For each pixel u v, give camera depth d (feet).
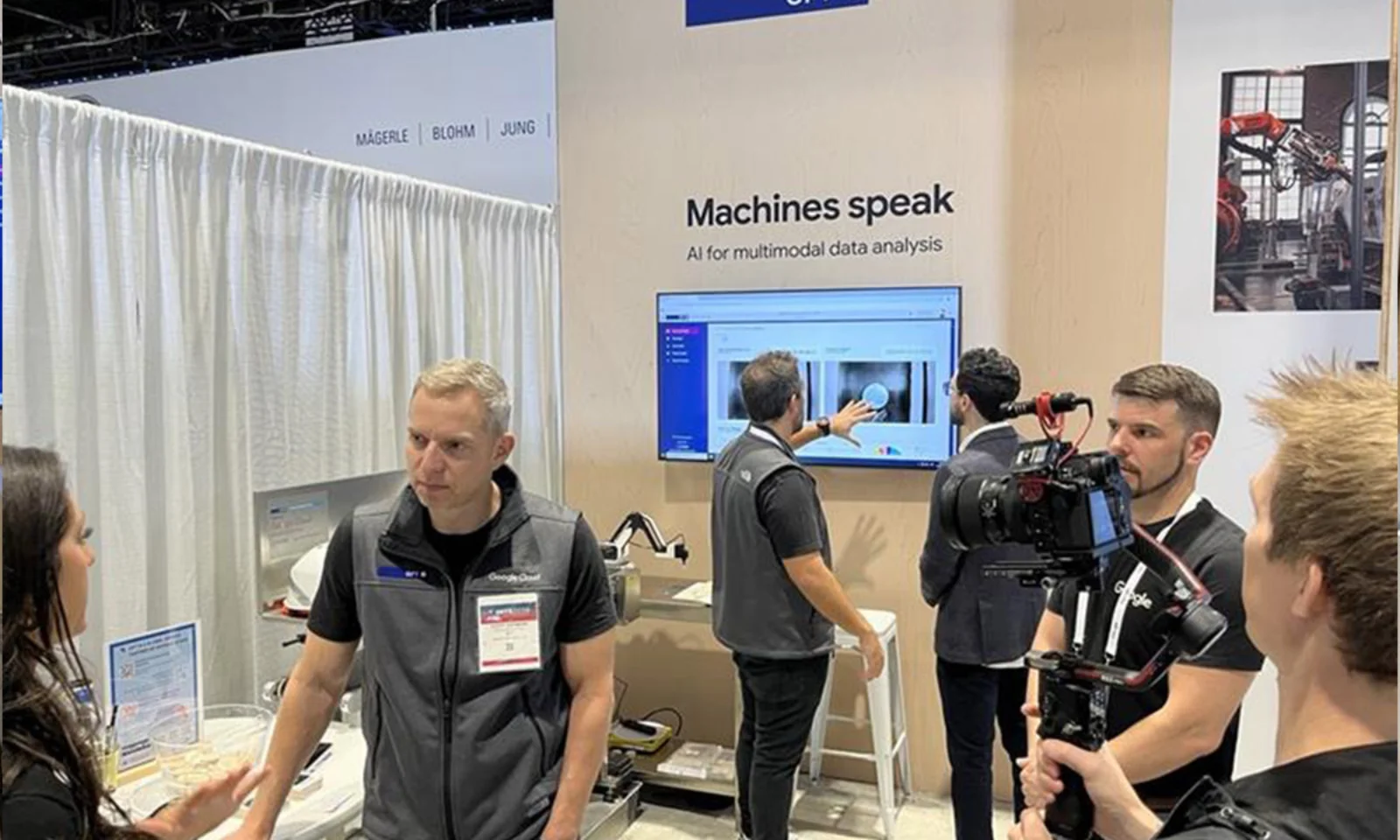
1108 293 9.81
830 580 8.29
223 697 10.16
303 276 11.12
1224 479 9.47
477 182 16.30
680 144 11.35
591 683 5.54
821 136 10.77
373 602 5.32
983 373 8.01
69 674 3.49
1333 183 8.98
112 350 8.77
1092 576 3.89
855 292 10.55
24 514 3.26
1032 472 3.95
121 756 5.44
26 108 8.02
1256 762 8.84
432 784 5.13
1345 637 2.23
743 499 8.50
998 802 10.34
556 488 15.80
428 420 5.07
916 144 10.40
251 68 17.25
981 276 10.25
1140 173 9.60
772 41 10.88
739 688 9.93
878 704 9.91
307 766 6.15
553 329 15.76
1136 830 3.31
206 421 9.90
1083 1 9.68
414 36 16.44
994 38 10.03
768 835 8.76
